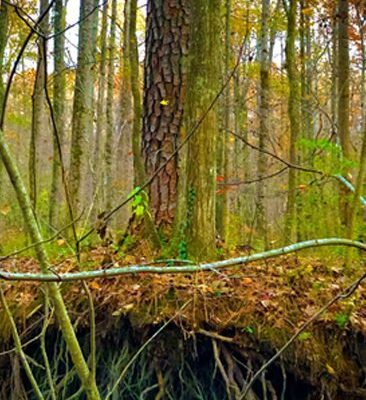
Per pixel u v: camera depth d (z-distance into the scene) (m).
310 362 3.12
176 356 3.39
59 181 6.61
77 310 3.54
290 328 3.22
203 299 3.38
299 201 4.80
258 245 5.56
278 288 3.53
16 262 4.32
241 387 3.20
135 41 4.20
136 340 3.44
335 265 4.09
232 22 10.16
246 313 3.32
